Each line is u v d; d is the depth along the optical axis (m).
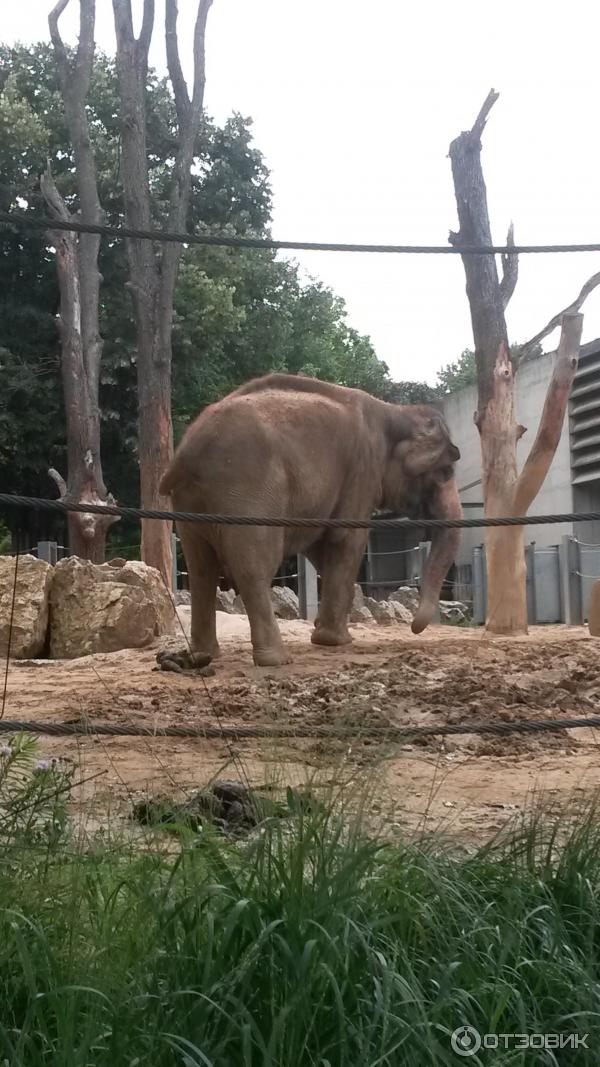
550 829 4.13
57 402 30.52
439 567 13.79
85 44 24.30
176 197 23.83
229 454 11.21
